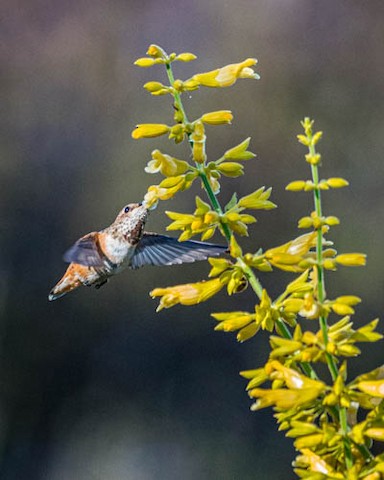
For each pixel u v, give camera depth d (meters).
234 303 17.42
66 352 17.73
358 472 3.32
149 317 17.61
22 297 17.84
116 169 18.59
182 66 20.11
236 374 17.23
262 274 16.83
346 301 3.33
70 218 18.39
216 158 19.09
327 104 20.03
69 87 19.73
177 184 3.90
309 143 3.37
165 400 17.36
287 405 3.33
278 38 20.73
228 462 16.72
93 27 20.39
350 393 3.37
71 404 17.61
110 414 17.48
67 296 17.81
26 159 18.70
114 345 17.75
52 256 18.08
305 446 3.37
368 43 20.77
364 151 19.38
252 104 19.53
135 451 17.11
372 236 18.02
